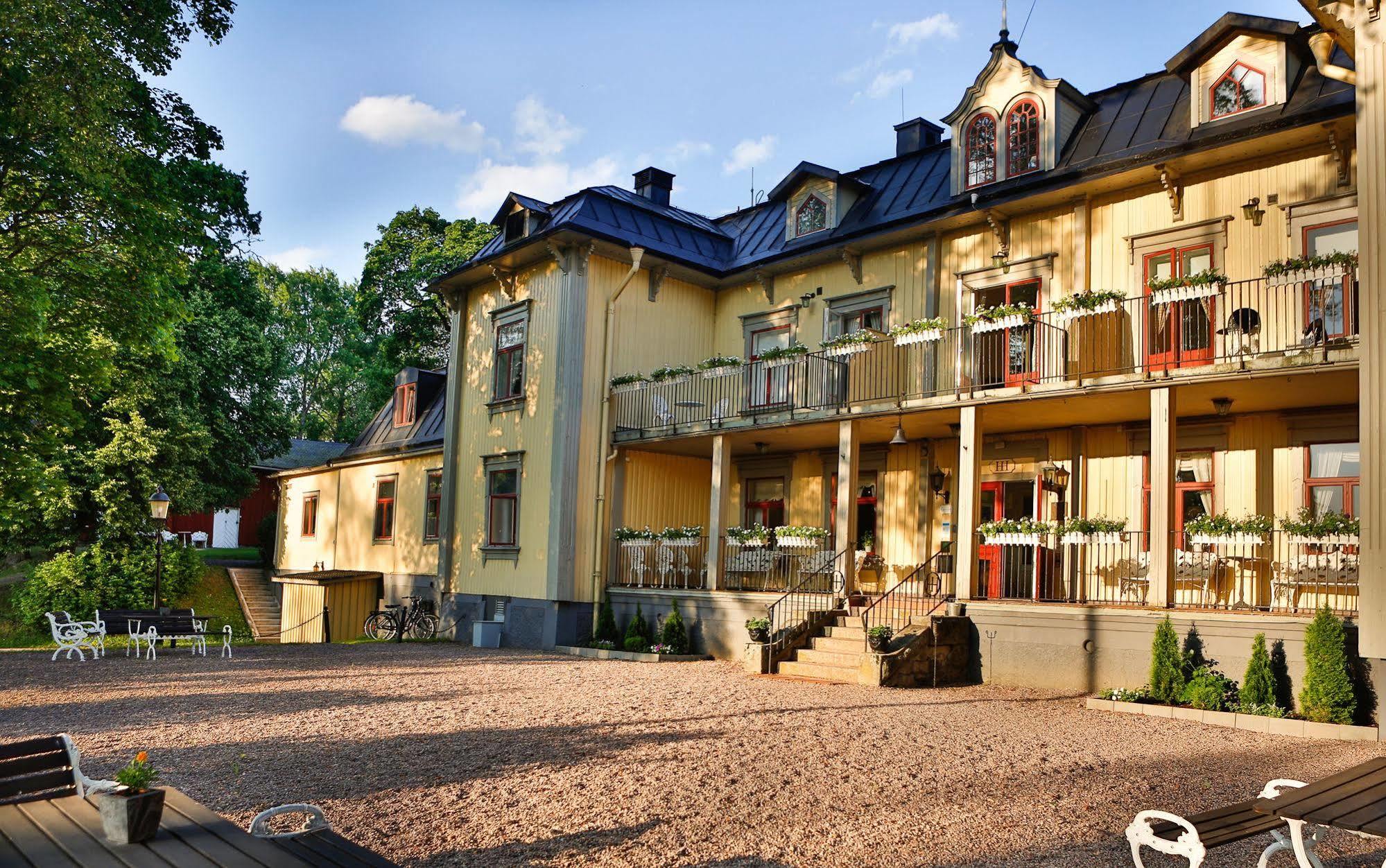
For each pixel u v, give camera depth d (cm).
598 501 2114
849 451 1744
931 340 1675
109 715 1067
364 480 2997
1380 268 1036
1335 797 492
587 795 724
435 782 756
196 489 2866
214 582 3241
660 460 2247
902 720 1090
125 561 2638
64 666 1551
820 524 2064
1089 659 1349
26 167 1445
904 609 1622
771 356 1900
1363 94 1069
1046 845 624
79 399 1828
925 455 1905
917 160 2066
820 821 671
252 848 453
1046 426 1716
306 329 6419
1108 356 1556
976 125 1809
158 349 1709
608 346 2153
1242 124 1446
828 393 1889
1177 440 1584
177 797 539
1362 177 1061
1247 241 1456
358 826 635
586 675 1505
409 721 1038
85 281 1556
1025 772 828
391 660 1750
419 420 2895
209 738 930
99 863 425
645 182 2564
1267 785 555
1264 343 1423
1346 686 1076
